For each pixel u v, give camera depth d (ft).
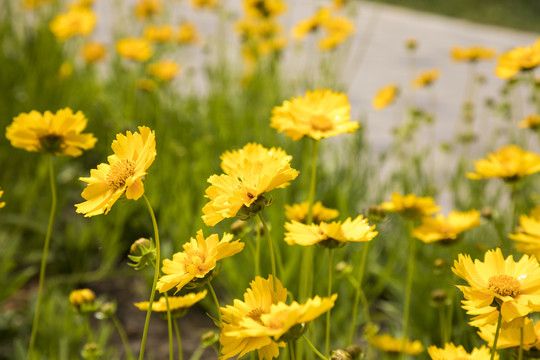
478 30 16.67
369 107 8.19
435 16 18.58
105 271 4.07
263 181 1.60
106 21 9.88
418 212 2.47
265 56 5.80
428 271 3.57
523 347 1.69
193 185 4.22
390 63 10.98
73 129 2.11
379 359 3.00
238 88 6.13
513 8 19.95
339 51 5.74
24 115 2.08
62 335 3.14
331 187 4.18
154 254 1.74
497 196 4.19
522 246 1.90
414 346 2.48
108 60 6.88
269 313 1.57
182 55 7.01
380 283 3.66
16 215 4.29
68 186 4.81
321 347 3.11
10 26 6.01
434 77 5.23
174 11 10.49
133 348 3.38
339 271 2.37
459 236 2.45
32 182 4.63
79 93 5.69
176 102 5.45
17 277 3.49
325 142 4.70
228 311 1.58
